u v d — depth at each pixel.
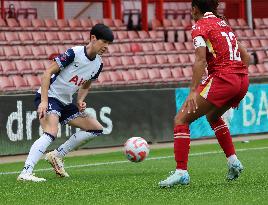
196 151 35.28
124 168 27.06
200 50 17.33
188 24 61.00
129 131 40.00
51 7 67.25
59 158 23.34
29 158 21.91
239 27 62.22
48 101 22.58
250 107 44.66
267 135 44.97
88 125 23.45
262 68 55.09
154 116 41.03
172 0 63.81
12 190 18.95
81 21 55.97
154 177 21.98
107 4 58.56
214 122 19.31
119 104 39.69
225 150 19.39
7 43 50.56
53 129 22.31
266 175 21.27
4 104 35.91
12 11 60.28
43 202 16.03
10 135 36.09
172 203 15.09
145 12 58.69
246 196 15.90
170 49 55.97
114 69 51.00
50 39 52.78
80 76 22.50
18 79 45.50
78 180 21.44
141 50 54.59
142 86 41.06
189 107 17.61
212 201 15.22
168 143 41.19
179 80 51.19
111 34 22.09
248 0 62.94
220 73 17.64
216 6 18.12
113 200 15.95
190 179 20.48
